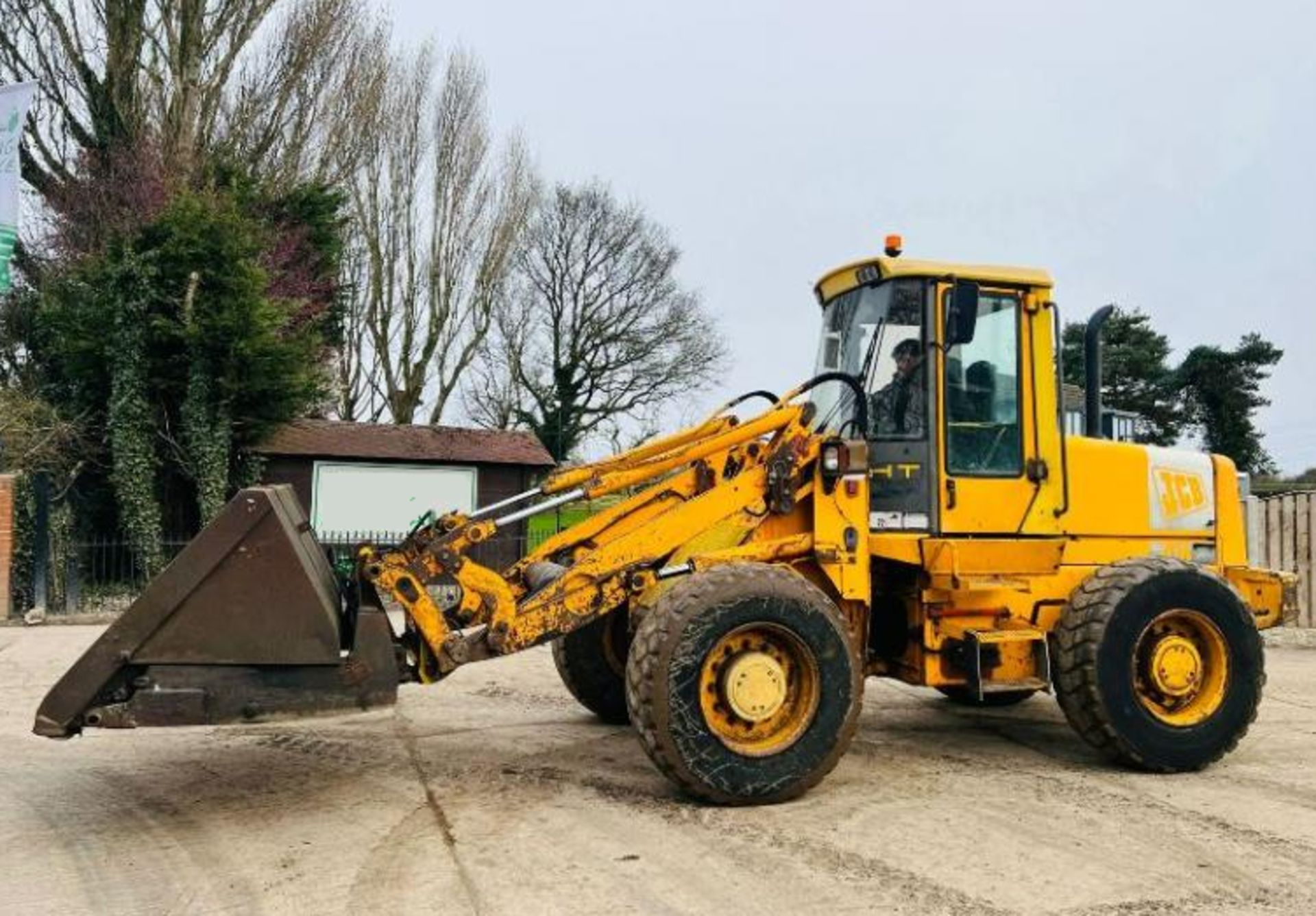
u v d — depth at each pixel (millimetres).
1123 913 3598
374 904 3697
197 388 15398
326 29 22109
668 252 36000
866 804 4922
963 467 5609
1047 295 5848
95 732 6582
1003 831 4504
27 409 15305
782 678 4887
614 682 6711
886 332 5730
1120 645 5430
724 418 6117
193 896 3811
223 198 17516
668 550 5281
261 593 4469
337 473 19281
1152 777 5484
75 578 13812
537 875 3965
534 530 12977
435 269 27953
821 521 5430
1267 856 4188
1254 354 33531
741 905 3662
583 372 35156
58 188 18734
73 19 19219
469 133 28203
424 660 4996
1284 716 7172
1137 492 6227
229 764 5758
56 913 3666
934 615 5703
